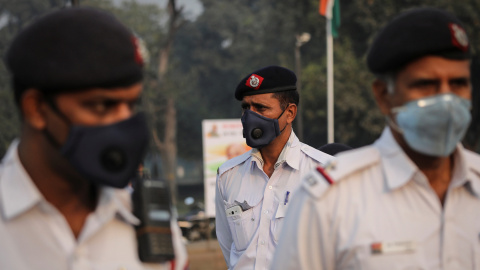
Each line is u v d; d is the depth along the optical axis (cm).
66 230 167
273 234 359
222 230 391
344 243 195
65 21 157
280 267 206
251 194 371
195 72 4950
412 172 195
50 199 170
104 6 4753
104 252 173
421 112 184
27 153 167
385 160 200
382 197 197
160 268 183
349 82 2925
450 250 193
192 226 2039
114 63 158
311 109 3034
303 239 202
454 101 182
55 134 161
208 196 1331
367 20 2962
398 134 202
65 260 166
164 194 186
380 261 190
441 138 185
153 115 3559
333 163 203
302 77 3025
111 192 175
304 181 203
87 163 159
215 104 5075
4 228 165
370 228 193
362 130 3053
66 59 155
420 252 192
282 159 369
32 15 4234
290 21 3394
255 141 368
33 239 165
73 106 158
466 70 191
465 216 198
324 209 198
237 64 4994
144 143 165
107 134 159
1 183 167
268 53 3962
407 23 190
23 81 158
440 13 189
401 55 189
